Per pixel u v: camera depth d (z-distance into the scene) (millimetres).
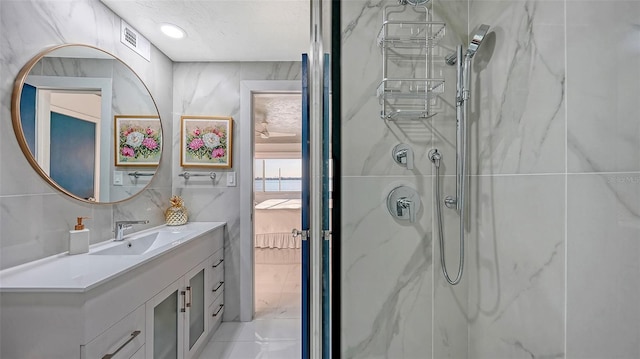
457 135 1191
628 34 592
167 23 1939
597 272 674
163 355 1537
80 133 1528
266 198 3613
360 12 1200
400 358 1209
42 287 1003
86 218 1549
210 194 2416
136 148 1944
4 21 1197
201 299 2014
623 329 614
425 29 1214
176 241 1684
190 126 2414
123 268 1202
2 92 1190
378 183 1200
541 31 845
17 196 1229
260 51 2305
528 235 905
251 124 2479
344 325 1191
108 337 1128
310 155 1144
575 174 732
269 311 2504
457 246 1225
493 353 1079
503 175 1022
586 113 698
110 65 1753
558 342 793
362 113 1193
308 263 1339
